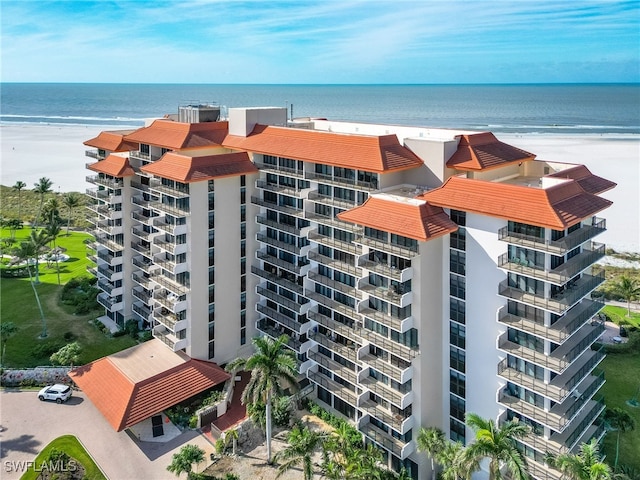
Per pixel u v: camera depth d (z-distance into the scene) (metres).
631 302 89.94
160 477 50.38
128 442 55.34
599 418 53.56
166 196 65.50
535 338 43.81
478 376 48.06
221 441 53.97
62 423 58.12
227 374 64.38
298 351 63.16
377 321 50.75
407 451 49.44
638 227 128.00
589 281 46.66
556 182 46.97
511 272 43.41
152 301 70.88
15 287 96.06
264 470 51.56
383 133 70.75
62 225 136.38
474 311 47.31
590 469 38.06
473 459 39.38
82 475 50.16
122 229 77.62
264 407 55.56
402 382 48.72
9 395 63.38
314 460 52.47
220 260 66.00
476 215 45.84
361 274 54.56
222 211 65.12
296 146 61.81
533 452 45.84
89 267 88.38
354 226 55.78
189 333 64.25
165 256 68.25
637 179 162.62
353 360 55.78
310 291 62.75
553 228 40.25
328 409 61.62
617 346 74.50
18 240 121.00
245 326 70.75
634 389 65.44
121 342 75.75
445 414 51.94
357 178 56.88
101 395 58.38
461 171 54.81
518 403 45.03
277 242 66.31
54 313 85.69
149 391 57.72
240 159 66.06
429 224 46.19
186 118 76.19
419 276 47.28
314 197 60.44
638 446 55.34
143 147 75.81
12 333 76.75
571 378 44.41
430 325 49.06
